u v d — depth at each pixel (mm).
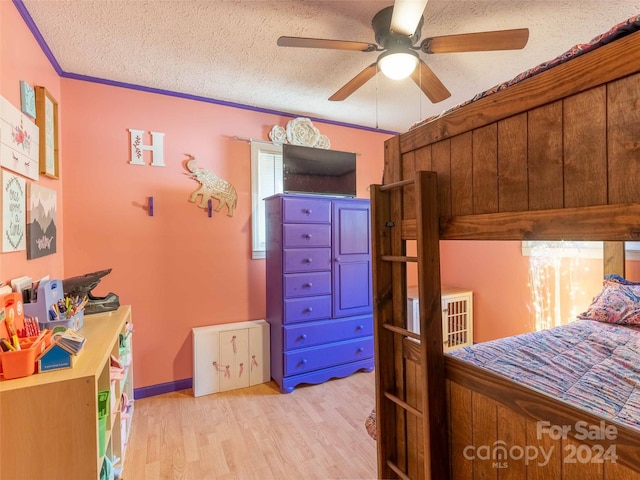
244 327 2832
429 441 1237
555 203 886
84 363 1251
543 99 906
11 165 1523
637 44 721
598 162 795
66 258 2398
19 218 1606
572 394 1220
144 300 2660
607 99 778
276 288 2814
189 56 2197
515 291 3336
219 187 2924
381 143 3818
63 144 2387
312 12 1771
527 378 1362
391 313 1519
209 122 2889
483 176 1088
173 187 2756
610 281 2426
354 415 2361
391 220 1513
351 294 3012
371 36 1998
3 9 1506
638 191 725
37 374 1159
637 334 1957
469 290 3736
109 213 2539
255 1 1679
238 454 1935
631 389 1261
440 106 3111
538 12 1769
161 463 1858
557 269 3000
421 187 1230
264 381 2896
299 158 3014
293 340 2742
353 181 3285
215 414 2379
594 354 1653
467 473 1197
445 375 1277
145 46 2074
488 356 1622
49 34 1929
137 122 2625
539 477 968
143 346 2656
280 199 2723
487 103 1065
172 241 2758
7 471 1083
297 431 2162
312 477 1756
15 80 1617
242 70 2393
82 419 1146
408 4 1340
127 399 2061
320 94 2822
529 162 950
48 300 1503
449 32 1955
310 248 2816
